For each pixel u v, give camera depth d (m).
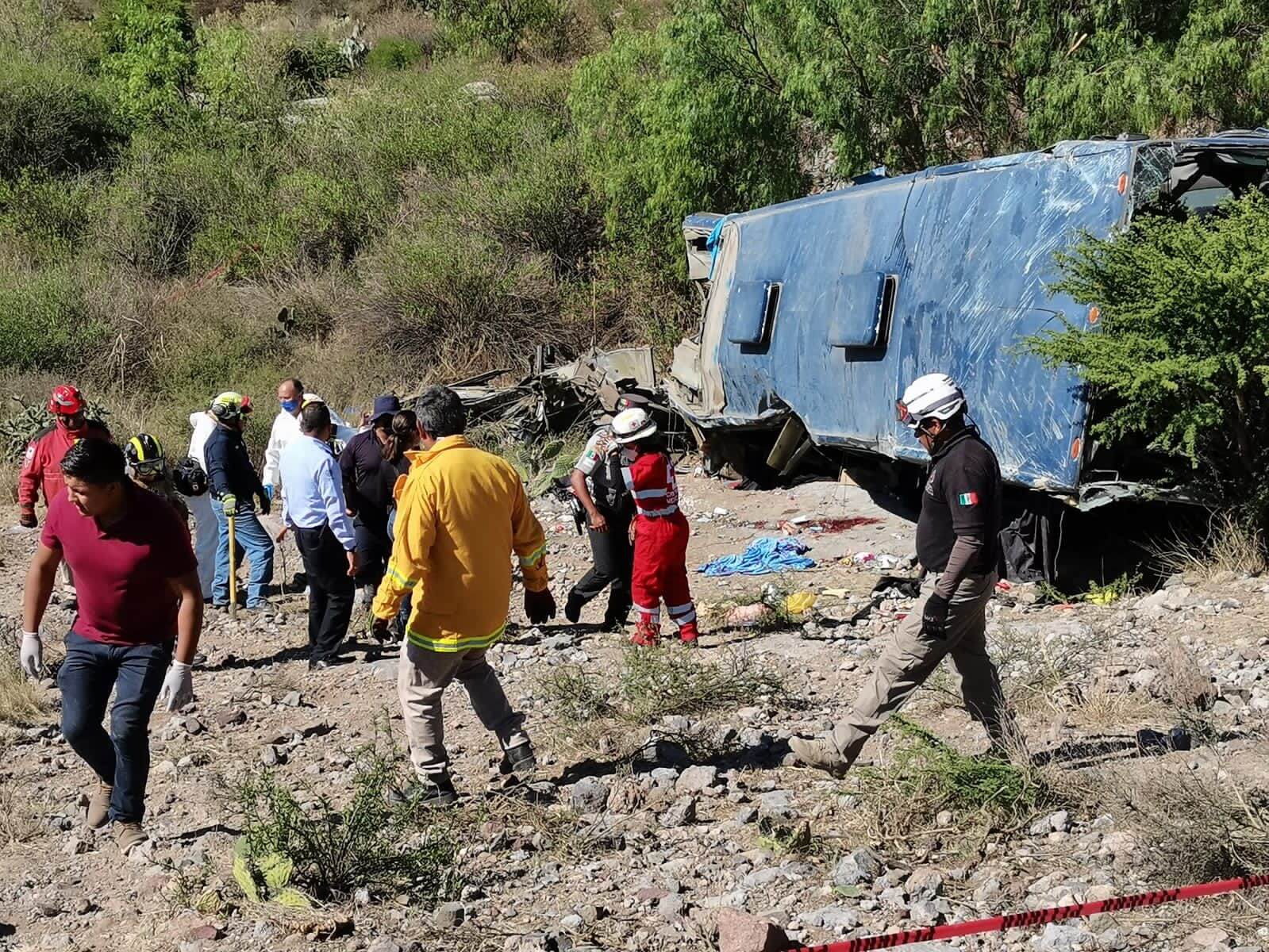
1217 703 6.05
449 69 27.94
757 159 16.98
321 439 7.90
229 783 6.07
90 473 4.66
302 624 9.33
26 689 7.56
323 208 22.75
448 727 6.75
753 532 11.85
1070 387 8.20
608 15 31.03
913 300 10.07
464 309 19.00
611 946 4.17
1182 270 7.54
